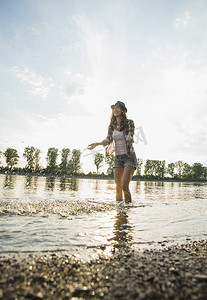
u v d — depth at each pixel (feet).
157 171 178.09
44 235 4.73
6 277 2.76
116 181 12.57
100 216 7.20
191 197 17.13
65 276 2.91
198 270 3.18
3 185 19.44
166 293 2.52
